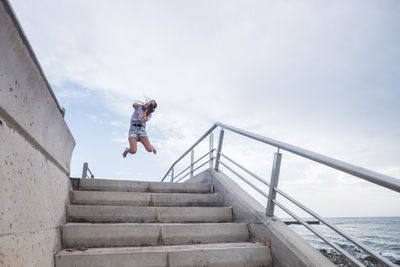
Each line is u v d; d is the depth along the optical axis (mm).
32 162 1557
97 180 3545
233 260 2289
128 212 2898
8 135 1189
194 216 3115
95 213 2785
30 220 1457
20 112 1298
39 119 1616
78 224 2410
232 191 3441
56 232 2113
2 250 1058
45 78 1504
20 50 1131
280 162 2693
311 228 2023
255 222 2748
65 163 2660
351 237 1600
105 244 2359
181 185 3965
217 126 4375
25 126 1379
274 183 2643
